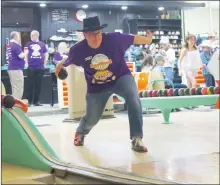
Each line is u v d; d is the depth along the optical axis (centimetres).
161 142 386
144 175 242
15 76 757
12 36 755
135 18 1192
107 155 335
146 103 520
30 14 1176
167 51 752
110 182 235
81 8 1191
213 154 318
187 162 293
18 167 299
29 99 827
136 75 720
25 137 302
